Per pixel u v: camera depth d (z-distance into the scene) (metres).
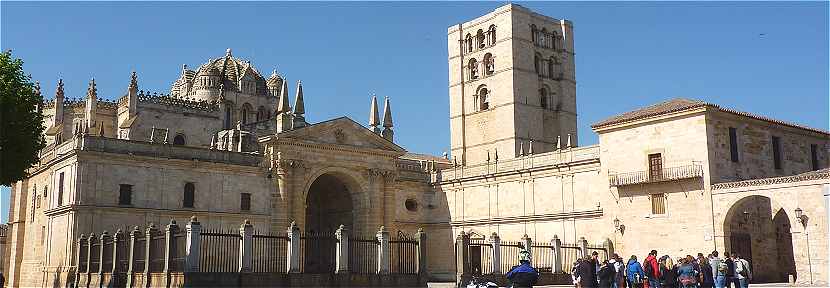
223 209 79.19
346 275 57.16
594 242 76.94
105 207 71.75
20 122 49.72
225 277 50.78
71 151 71.81
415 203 96.88
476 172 93.44
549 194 83.56
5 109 48.22
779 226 69.62
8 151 49.19
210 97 114.44
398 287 59.19
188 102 100.06
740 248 65.38
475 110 124.69
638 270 41.72
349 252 64.81
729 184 63.88
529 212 85.44
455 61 129.62
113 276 56.25
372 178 89.00
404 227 94.69
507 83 118.38
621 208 72.62
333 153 86.44
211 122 101.69
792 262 69.44
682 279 38.19
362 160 88.75
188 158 77.69
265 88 123.00
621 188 72.81
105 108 99.38
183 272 49.00
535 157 86.44
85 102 99.25
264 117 120.69
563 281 65.19
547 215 82.81
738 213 66.19
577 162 80.12
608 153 74.38
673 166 68.25
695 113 66.88
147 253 52.62
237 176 80.94
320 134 85.31
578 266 36.38
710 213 64.88
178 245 53.53
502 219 88.12
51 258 74.81
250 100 119.31
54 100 97.94
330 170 86.00
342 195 91.69
